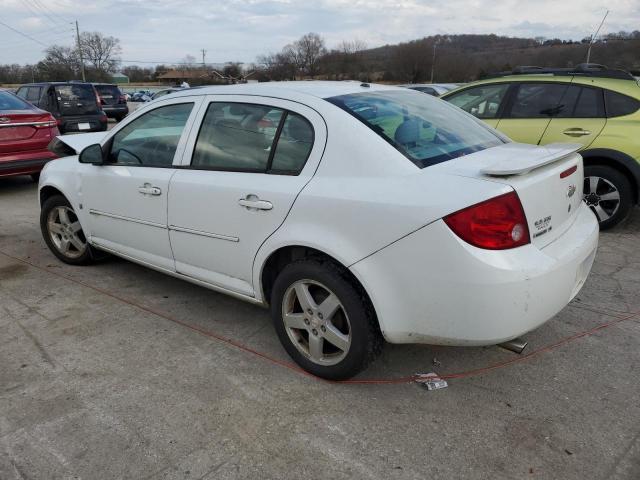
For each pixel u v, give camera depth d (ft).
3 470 7.65
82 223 14.51
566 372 9.94
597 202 18.30
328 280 8.93
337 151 9.00
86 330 11.79
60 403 9.14
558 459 7.76
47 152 25.96
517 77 19.58
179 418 8.73
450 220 7.71
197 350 10.90
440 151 9.21
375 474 7.52
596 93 18.01
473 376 9.87
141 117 12.66
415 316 8.25
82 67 216.33
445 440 8.18
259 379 9.82
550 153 9.29
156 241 12.21
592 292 13.38
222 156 10.74
